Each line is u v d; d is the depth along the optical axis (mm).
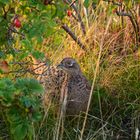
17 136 5574
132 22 10578
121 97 9477
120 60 10148
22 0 7203
